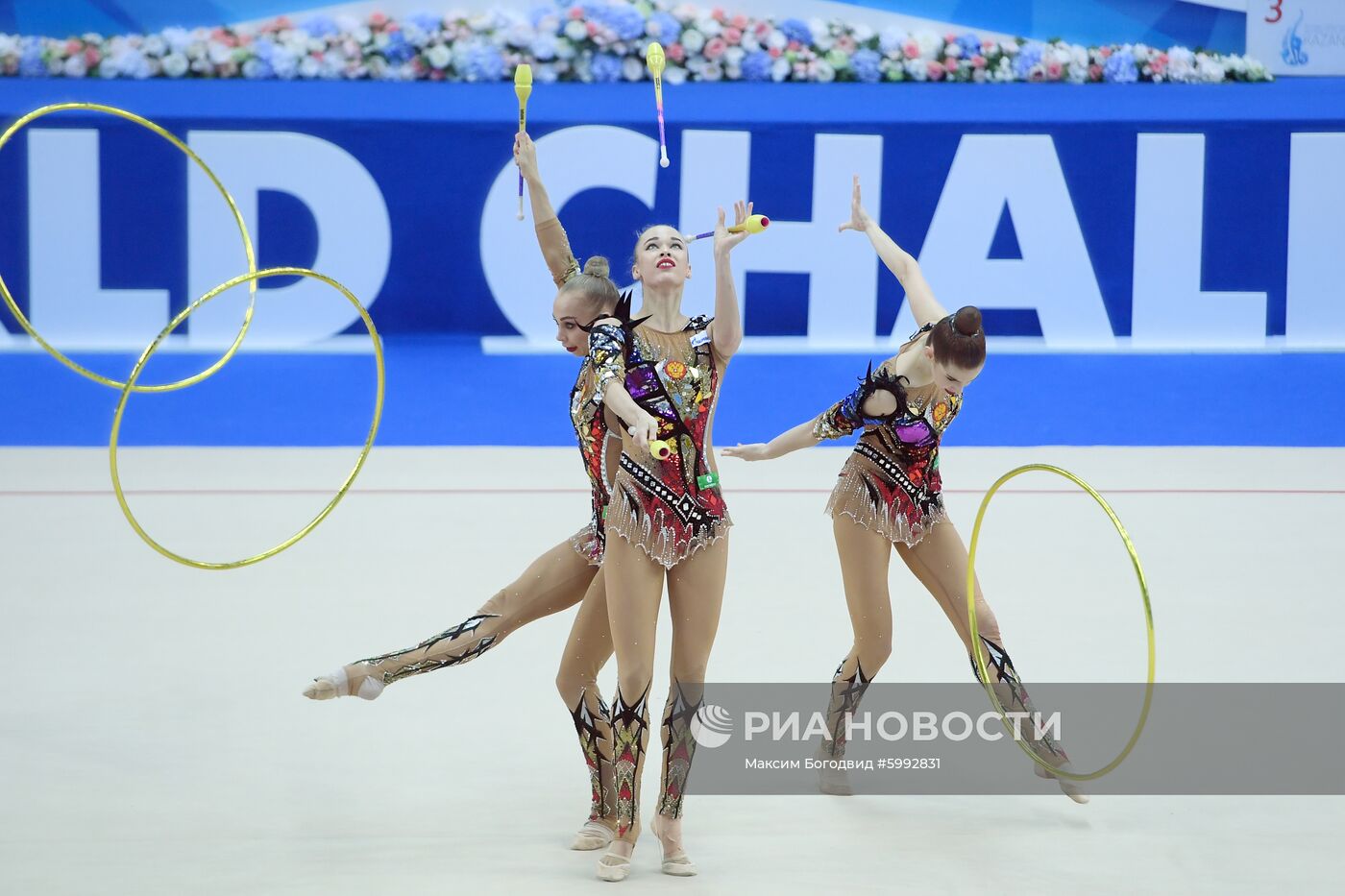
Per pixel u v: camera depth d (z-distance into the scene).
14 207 42.84
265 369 42.47
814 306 44.44
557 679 16.16
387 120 43.62
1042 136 43.84
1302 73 46.53
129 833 15.70
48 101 42.59
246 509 32.12
